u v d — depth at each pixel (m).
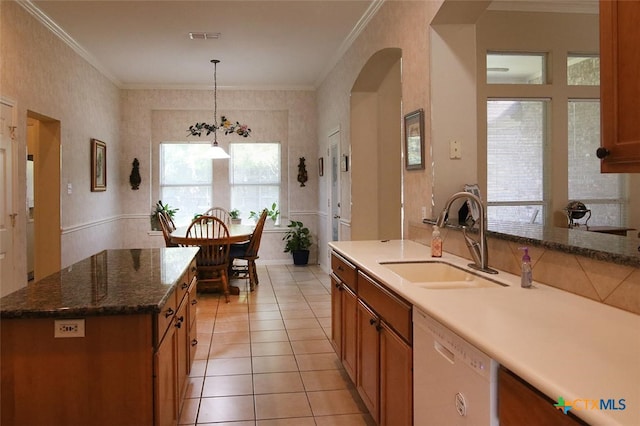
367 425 2.40
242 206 7.47
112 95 6.72
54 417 1.57
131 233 7.18
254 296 5.25
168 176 7.34
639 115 1.25
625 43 1.28
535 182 4.25
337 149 5.92
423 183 3.08
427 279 2.49
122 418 1.60
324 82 6.71
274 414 2.52
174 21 4.52
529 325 1.27
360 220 5.11
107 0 4.02
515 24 4.10
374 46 4.12
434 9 2.81
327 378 2.99
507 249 2.04
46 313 1.54
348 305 2.73
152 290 1.81
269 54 5.64
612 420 0.76
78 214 5.44
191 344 2.83
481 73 4.09
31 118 4.62
